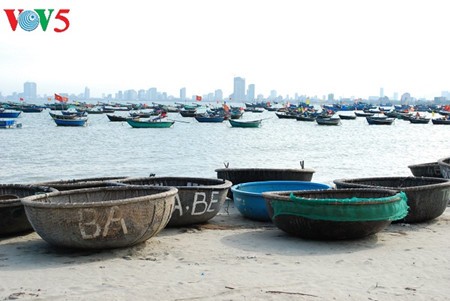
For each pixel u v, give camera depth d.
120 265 9.55
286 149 46.50
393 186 15.67
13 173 30.44
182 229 12.73
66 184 13.88
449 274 9.07
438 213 13.56
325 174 30.52
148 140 54.53
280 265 9.59
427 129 80.94
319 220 10.97
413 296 7.95
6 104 137.88
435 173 19.38
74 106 138.88
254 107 169.00
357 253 10.43
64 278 8.81
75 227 9.66
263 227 13.19
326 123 87.94
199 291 8.15
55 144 48.78
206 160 37.66
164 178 15.09
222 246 11.05
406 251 10.59
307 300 7.75
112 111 123.25
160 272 9.14
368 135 66.56
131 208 9.92
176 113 135.00
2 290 8.23
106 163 35.53
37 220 9.92
